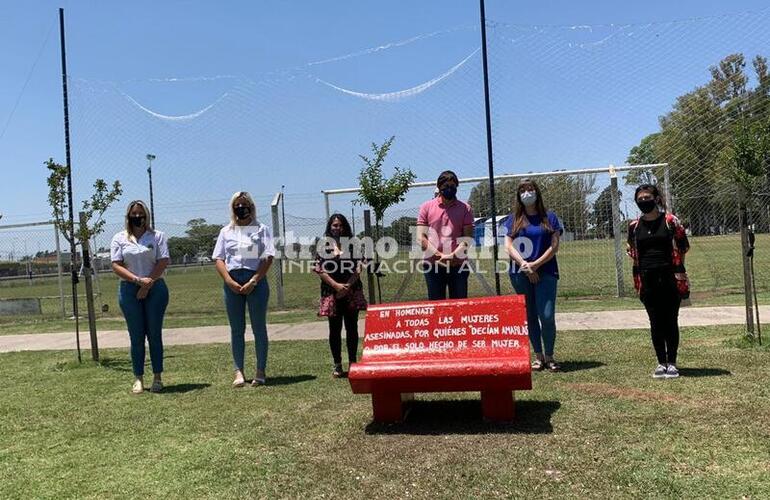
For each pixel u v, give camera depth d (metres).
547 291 6.47
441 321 5.02
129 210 6.71
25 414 5.80
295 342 9.50
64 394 6.64
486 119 8.80
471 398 5.64
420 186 12.42
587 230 13.15
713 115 15.11
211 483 3.81
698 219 14.38
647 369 6.17
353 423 4.95
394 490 3.55
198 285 24.92
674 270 5.74
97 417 5.57
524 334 4.83
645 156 16.02
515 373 4.46
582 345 7.73
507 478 3.61
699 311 10.02
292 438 4.64
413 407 5.39
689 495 3.26
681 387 5.36
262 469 4.00
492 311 4.97
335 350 6.85
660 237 5.77
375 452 4.22
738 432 4.14
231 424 5.11
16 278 19.77
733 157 7.21
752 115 14.73
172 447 4.58
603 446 4.04
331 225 6.83
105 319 14.84
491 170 8.73
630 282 13.78
